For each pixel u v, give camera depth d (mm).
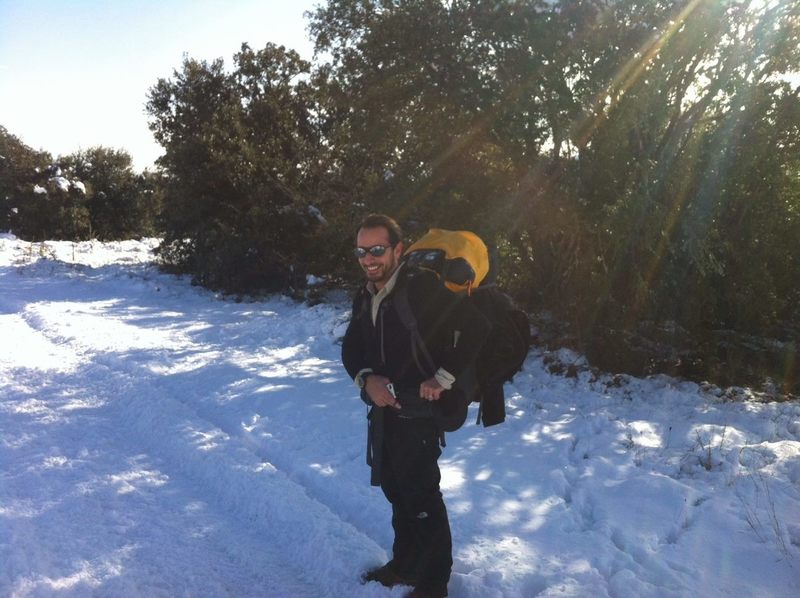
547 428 5582
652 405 6406
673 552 3611
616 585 3250
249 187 13086
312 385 6715
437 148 8695
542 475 4629
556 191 7707
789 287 8000
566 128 7551
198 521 3945
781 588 3299
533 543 3695
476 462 4855
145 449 5066
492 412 3160
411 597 3123
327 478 4477
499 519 3969
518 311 3146
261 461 4699
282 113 13117
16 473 4453
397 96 8594
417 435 3066
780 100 7082
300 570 3498
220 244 13336
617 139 7117
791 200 7641
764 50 6992
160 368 7320
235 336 9117
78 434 5297
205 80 14156
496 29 7641
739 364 7414
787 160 7398
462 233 3121
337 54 8875
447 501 4191
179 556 3531
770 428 5574
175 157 13891
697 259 6934
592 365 7461
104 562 3391
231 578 3381
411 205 9000
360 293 3248
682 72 7195
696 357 7645
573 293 7859
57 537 3598
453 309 2922
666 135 7406
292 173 12805
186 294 13219
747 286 7578
